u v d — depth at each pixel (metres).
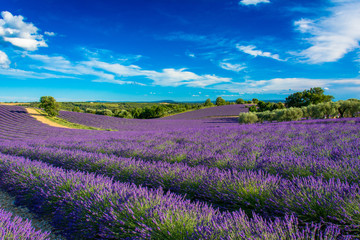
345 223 1.81
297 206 2.11
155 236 1.86
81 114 48.41
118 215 2.18
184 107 99.25
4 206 3.34
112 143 9.03
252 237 1.50
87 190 2.84
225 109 75.75
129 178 4.05
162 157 5.59
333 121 15.67
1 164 5.01
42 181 3.51
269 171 3.59
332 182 2.36
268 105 60.97
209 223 1.83
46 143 10.35
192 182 3.27
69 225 2.47
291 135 8.46
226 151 5.69
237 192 2.65
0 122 31.67
